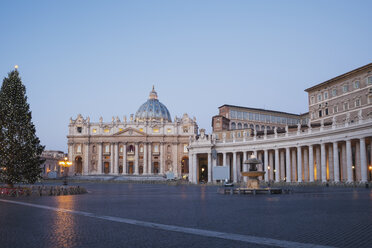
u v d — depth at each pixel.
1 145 46.69
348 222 18.39
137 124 175.62
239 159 96.81
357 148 68.06
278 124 164.38
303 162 87.06
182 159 175.50
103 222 19.80
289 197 37.47
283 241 14.10
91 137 174.12
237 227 17.53
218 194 46.03
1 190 46.28
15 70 49.59
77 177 156.75
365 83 88.19
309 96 111.62
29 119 49.31
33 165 48.66
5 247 13.77
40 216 22.94
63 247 13.61
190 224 18.73
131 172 175.75
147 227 17.97
